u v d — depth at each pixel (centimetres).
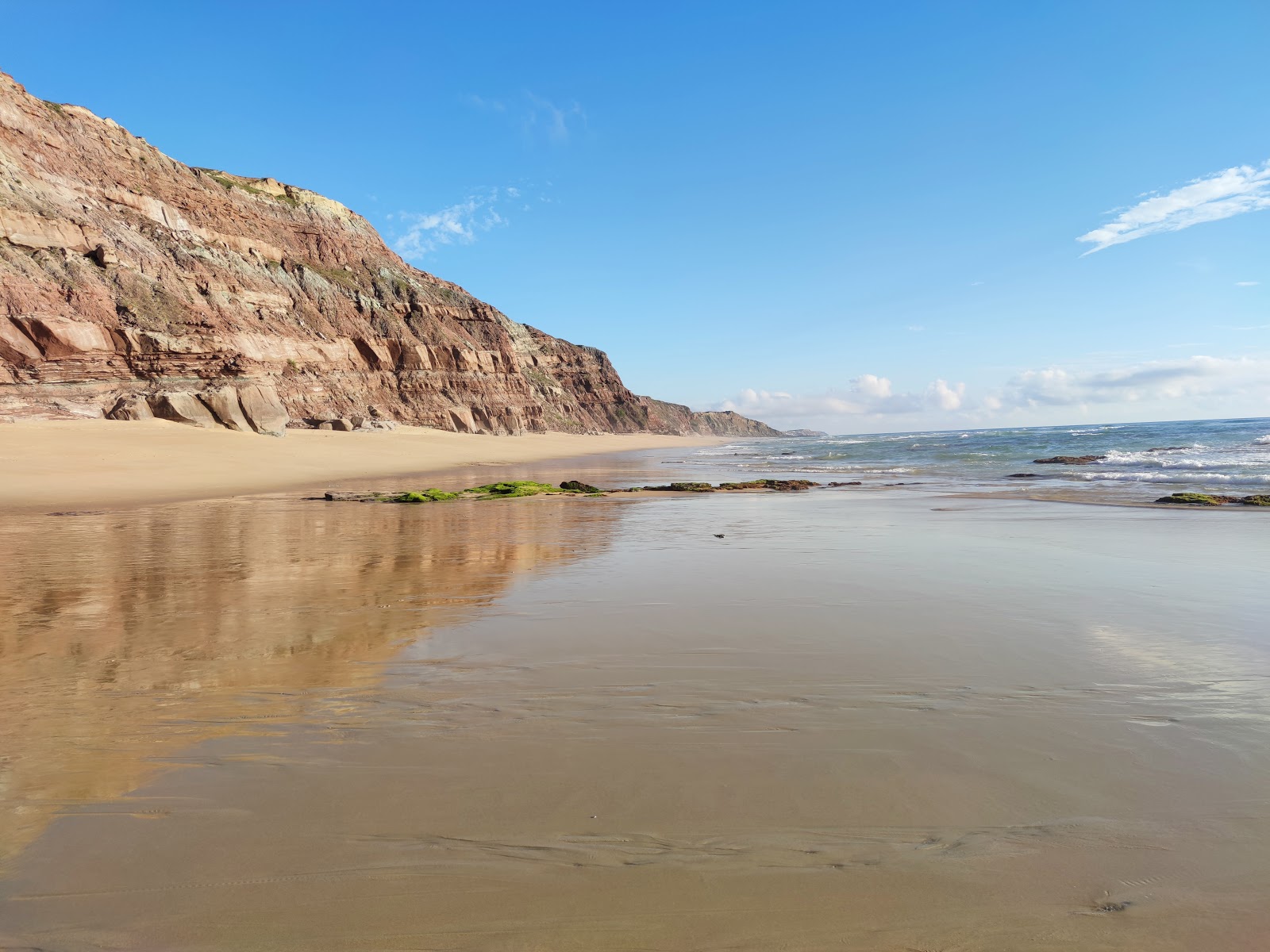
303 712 404
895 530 1194
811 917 228
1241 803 289
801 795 302
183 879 249
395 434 5656
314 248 7588
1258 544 985
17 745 361
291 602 692
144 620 620
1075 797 295
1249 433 5319
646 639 539
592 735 366
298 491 2259
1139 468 2655
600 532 1259
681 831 276
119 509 1695
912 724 374
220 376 4197
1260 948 211
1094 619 585
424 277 9812
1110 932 218
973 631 548
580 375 16262
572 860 258
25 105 4497
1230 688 421
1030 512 1436
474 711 401
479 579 809
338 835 276
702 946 216
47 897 240
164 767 336
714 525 1328
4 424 3083
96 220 4381
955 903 233
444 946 217
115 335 3853
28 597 718
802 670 463
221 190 6525
